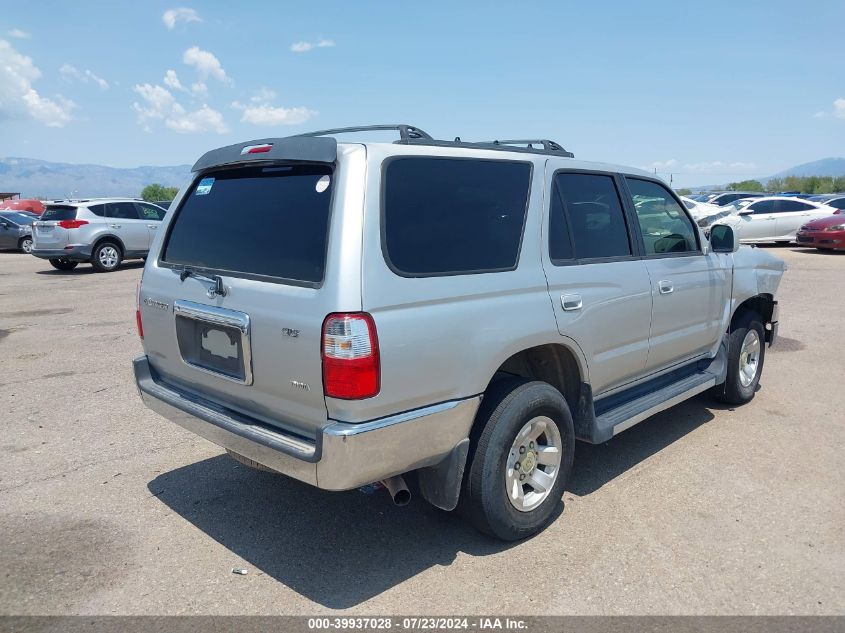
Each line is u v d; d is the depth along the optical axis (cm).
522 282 349
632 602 307
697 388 504
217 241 354
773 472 451
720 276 527
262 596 314
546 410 362
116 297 1226
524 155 379
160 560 346
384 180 303
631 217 443
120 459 476
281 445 304
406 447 302
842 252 1922
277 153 325
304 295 293
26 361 748
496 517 345
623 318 418
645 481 439
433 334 304
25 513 395
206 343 351
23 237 2389
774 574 329
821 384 655
